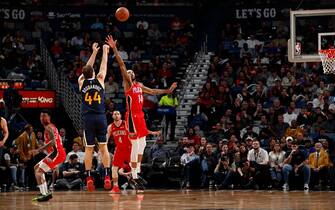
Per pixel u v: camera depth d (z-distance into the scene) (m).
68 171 16.33
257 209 8.06
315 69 21.23
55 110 20.12
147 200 10.23
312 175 15.61
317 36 14.66
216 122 19.19
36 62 22.20
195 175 16.50
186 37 24.69
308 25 14.77
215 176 16.09
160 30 25.80
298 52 14.54
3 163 16.34
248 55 22.66
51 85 21.39
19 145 16.67
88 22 25.55
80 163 16.47
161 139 17.41
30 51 23.27
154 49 24.20
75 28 24.84
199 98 19.95
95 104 11.19
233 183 16.06
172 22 25.20
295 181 15.77
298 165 15.56
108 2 25.91
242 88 20.52
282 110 18.38
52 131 10.42
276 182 15.76
